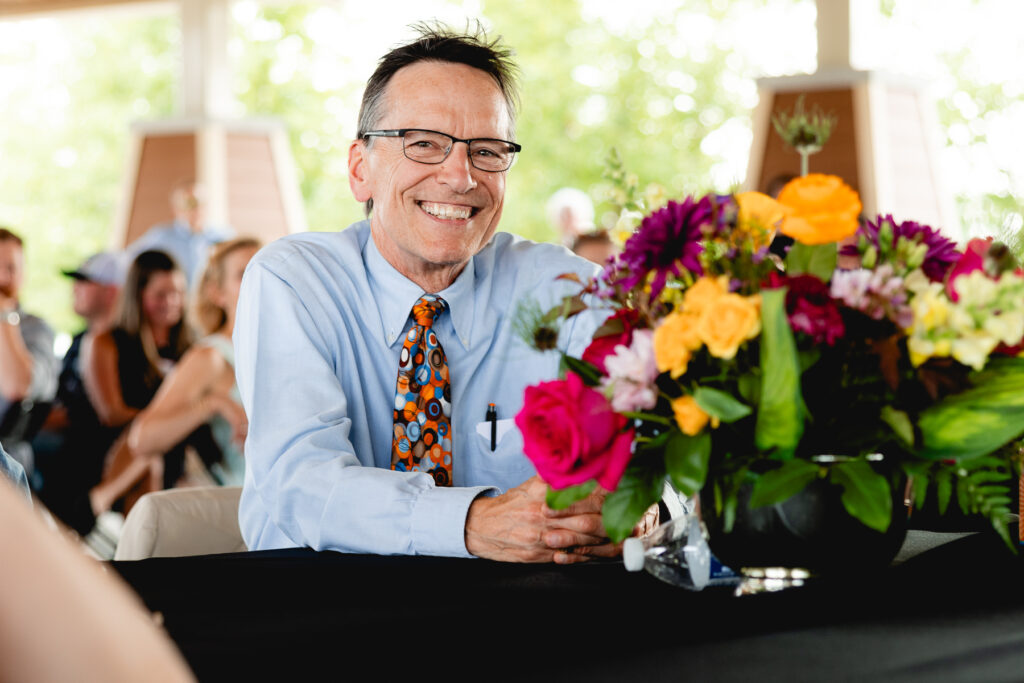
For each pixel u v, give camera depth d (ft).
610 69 45.85
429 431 6.18
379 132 6.28
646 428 3.82
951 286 3.66
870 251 3.68
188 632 3.39
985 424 3.52
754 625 3.34
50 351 15.75
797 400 3.41
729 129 45.19
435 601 3.76
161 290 15.53
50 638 1.58
